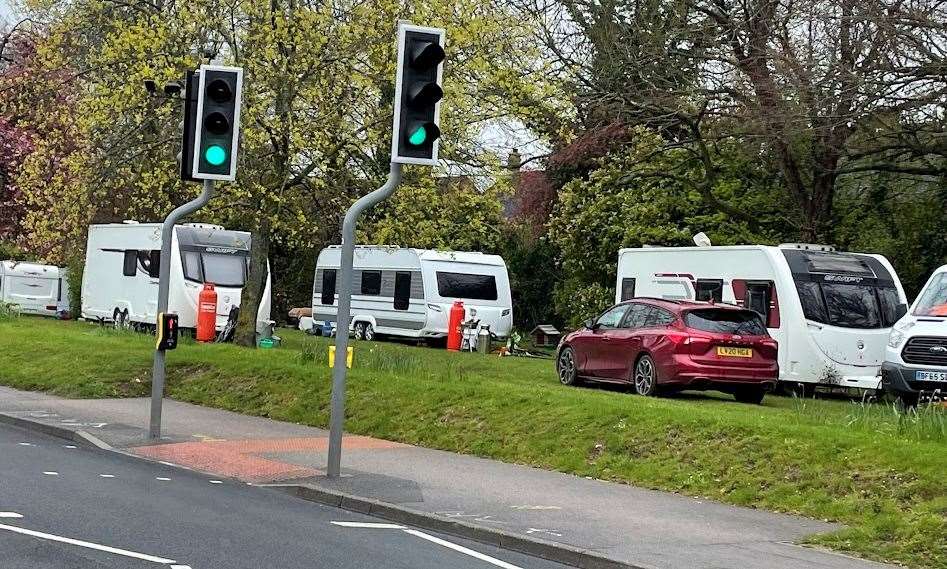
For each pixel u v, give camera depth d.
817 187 30.91
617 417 15.26
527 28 27.19
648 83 31.05
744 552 9.84
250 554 9.03
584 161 38.09
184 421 17.97
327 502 12.09
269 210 25.59
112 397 20.81
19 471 12.61
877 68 24.20
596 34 34.75
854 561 9.66
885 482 11.80
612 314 22.22
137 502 11.12
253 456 14.68
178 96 23.66
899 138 26.56
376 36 24.97
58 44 27.80
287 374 20.42
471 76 25.86
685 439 14.13
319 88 24.47
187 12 24.41
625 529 10.73
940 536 9.99
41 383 21.67
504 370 26.03
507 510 11.51
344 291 12.98
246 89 24.25
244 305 28.25
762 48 27.19
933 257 30.19
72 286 44.72
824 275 24.64
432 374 20.58
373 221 27.27
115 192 28.23
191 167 15.29
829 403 21.72
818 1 24.88
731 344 20.25
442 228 29.11
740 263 25.55
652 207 34.25
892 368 17.78
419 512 11.17
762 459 13.08
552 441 15.09
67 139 30.89
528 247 43.62
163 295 15.89
